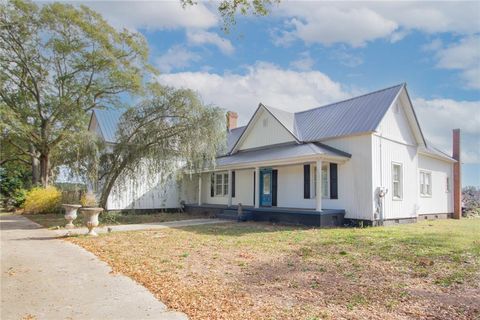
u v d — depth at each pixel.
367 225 14.32
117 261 7.30
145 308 4.46
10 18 20.97
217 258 7.54
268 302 4.64
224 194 22.16
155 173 17.41
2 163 29.22
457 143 22.66
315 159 14.59
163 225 14.72
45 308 4.48
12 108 22.44
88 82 24.08
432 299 4.79
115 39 23.30
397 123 16.75
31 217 18.83
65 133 22.05
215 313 4.24
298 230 12.73
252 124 20.25
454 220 19.66
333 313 4.23
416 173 17.91
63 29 22.27
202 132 16.44
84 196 17.75
